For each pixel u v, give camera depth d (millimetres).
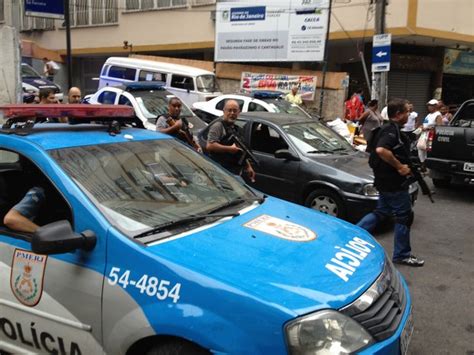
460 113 9031
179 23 22344
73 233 2502
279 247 2676
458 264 5523
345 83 17312
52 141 3051
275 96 13508
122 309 2408
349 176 6504
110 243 2514
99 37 25500
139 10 23641
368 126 12102
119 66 17312
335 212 6652
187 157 3631
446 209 8141
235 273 2350
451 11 16969
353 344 2234
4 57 11047
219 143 5930
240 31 18969
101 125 3615
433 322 4117
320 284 2395
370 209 6344
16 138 3047
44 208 3107
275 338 2137
